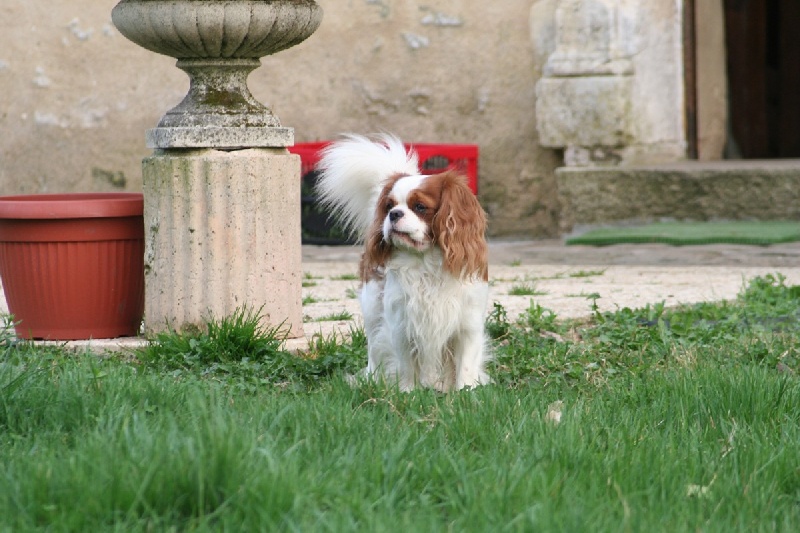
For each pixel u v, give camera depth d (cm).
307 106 1734
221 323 832
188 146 838
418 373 778
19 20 1731
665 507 458
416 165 810
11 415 570
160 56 1741
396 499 461
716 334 913
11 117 1744
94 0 1730
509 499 450
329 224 1614
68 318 861
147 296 861
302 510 430
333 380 718
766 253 1377
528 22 1683
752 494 478
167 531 413
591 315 993
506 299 1102
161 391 623
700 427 593
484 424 570
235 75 872
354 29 1717
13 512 432
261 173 848
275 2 833
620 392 685
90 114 1747
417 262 741
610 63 1611
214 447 455
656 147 1681
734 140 1884
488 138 1709
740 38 1883
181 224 845
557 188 1683
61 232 842
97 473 451
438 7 1703
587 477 493
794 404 641
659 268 1364
